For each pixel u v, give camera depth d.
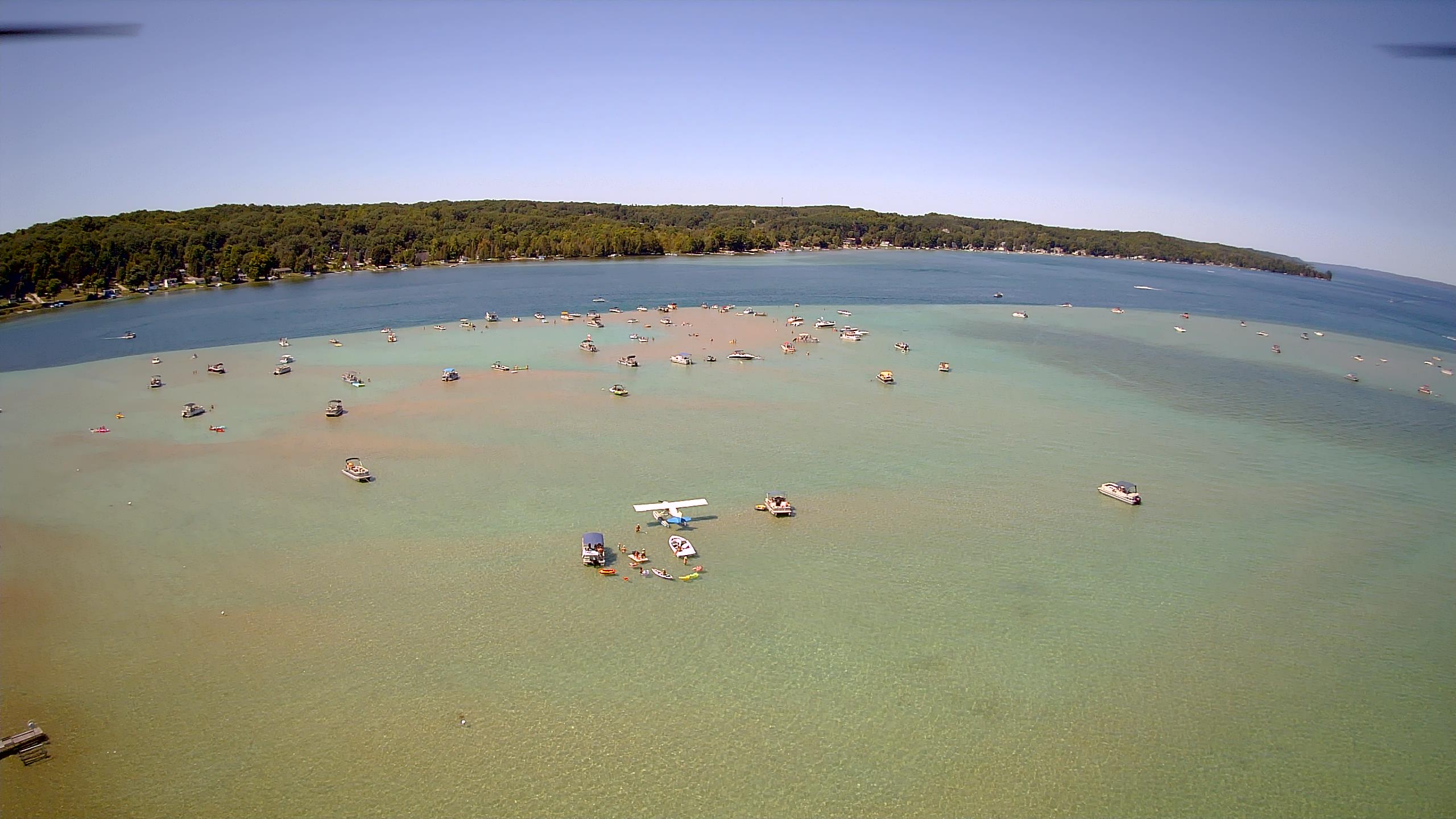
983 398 145.25
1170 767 55.16
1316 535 91.12
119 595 73.81
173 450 111.50
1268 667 66.38
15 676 62.34
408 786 52.22
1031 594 76.56
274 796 51.41
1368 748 57.47
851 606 73.62
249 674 62.78
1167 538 89.31
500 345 184.75
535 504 94.56
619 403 136.38
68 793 51.59
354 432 119.81
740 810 50.69
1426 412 146.12
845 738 56.91
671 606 73.00
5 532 86.38
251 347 180.50
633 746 55.88
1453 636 71.62
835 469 107.75
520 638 67.81
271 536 85.56
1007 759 55.38
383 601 73.19
